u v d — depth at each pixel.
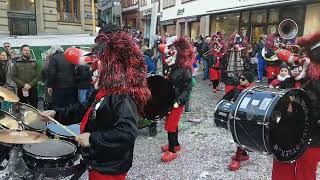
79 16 17.45
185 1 22.91
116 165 2.26
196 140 5.63
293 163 2.97
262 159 4.82
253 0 14.91
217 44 10.44
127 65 2.23
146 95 2.31
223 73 10.25
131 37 2.35
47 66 6.13
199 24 21.30
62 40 8.23
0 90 3.21
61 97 5.89
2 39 7.99
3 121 3.05
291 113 2.74
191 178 4.20
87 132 2.36
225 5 17.41
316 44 2.86
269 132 2.63
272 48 10.12
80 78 5.90
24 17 15.09
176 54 4.46
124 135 2.14
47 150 2.75
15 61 6.54
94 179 2.35
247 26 16.08
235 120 2.91
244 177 4.23
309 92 2.88
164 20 27.33
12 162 2.80
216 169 4.47
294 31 10.24
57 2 16.52
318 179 4.10
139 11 36.19
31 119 3.08
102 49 2.27
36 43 8.02
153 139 5.69
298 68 3.33
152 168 4.48
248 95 2.96
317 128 2.88
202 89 10.83
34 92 6.64
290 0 12.66
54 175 2.65
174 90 4.38
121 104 2.19
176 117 4.64
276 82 3.78
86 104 2.66
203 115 7.33
